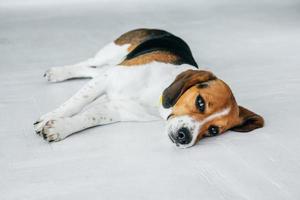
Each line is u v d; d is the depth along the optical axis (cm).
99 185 170
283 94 215
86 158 179
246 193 169
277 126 196
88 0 408
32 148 182
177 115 184
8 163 176
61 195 167
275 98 212
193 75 187
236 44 267
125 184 171
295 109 205
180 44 212
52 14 344
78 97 193
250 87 220
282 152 184
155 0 413
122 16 339
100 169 175
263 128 195
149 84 194
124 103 195
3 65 234
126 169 175
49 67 233
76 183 170
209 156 182
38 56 245
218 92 185
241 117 192
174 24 315
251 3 408
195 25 313
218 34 289
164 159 180
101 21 320
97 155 180
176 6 387
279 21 334
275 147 186
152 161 179
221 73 231
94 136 188
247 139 189
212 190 170
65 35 276
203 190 170
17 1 393
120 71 195
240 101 210
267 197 168
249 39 277
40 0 400
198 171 176
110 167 176
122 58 217
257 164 179
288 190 171
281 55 253
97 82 195
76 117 189
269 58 249
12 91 212
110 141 186
